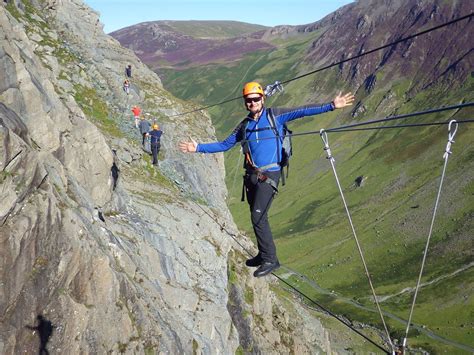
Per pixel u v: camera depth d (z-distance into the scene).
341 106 10.89
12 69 27.05
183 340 29.73
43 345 20.97
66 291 22.72
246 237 60.12
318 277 153.62
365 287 143.25
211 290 38.50
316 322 61.16
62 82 52.59
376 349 107.12
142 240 34.38
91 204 30.12
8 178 20.64
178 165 57.34
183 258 38.06
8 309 20.25
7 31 29.44
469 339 111.06
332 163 11.10
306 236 186.88
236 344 37.81
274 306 53.91
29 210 21.41
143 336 26.48
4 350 19.58
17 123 23.62
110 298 24.83
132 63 77.94
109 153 35.00
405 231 167.38
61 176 27.45
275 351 44.34
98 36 74.50
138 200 40.34
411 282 141.25
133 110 57.38
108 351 23.81
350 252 165.75
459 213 165.88
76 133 33.03
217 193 63.59
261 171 11.38
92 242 24.72
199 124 73.38
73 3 74.94
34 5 62.97
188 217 43.12
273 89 11.70
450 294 130.50
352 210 197.62
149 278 32.00
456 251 149.50
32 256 21.42
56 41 58.88
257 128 11.36
